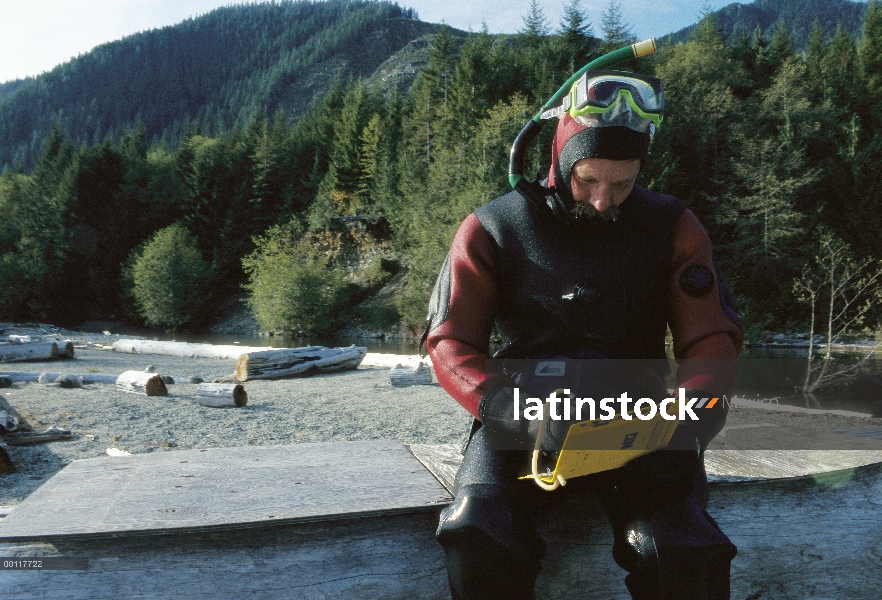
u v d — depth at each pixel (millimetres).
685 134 41375
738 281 35312
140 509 1733
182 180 70438
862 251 40000
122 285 58875
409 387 11172
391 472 2051
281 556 1704
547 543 1845
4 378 10359
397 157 56719
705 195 38656
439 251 39000
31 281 58031
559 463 1332
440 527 1487
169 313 50750
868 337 24438
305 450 2354
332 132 70000
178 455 2285
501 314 1759
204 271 54125
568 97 1625
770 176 35656
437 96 58188
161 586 1650
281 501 1788
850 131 43156
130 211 63500
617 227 1677
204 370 14602
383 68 194625
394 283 48969
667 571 1436
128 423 7500
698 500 1556
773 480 2014
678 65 47656
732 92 49125
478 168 39500
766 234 34938
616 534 1605
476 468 1542
